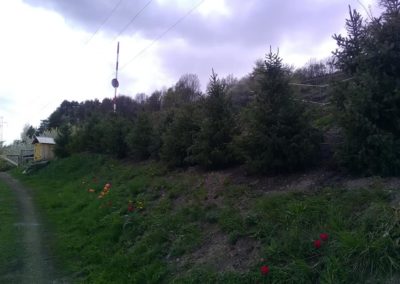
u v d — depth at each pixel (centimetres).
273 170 821
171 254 695
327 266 445
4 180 2675
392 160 597
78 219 1161
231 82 2109
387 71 638
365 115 628
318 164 777
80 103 7394
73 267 800
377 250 420
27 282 727
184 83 3488
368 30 666
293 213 581
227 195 810
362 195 550
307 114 803
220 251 620
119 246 838
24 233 1094
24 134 7906
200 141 1084
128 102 4784
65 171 2352
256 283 495
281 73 845
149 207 995
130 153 1892
